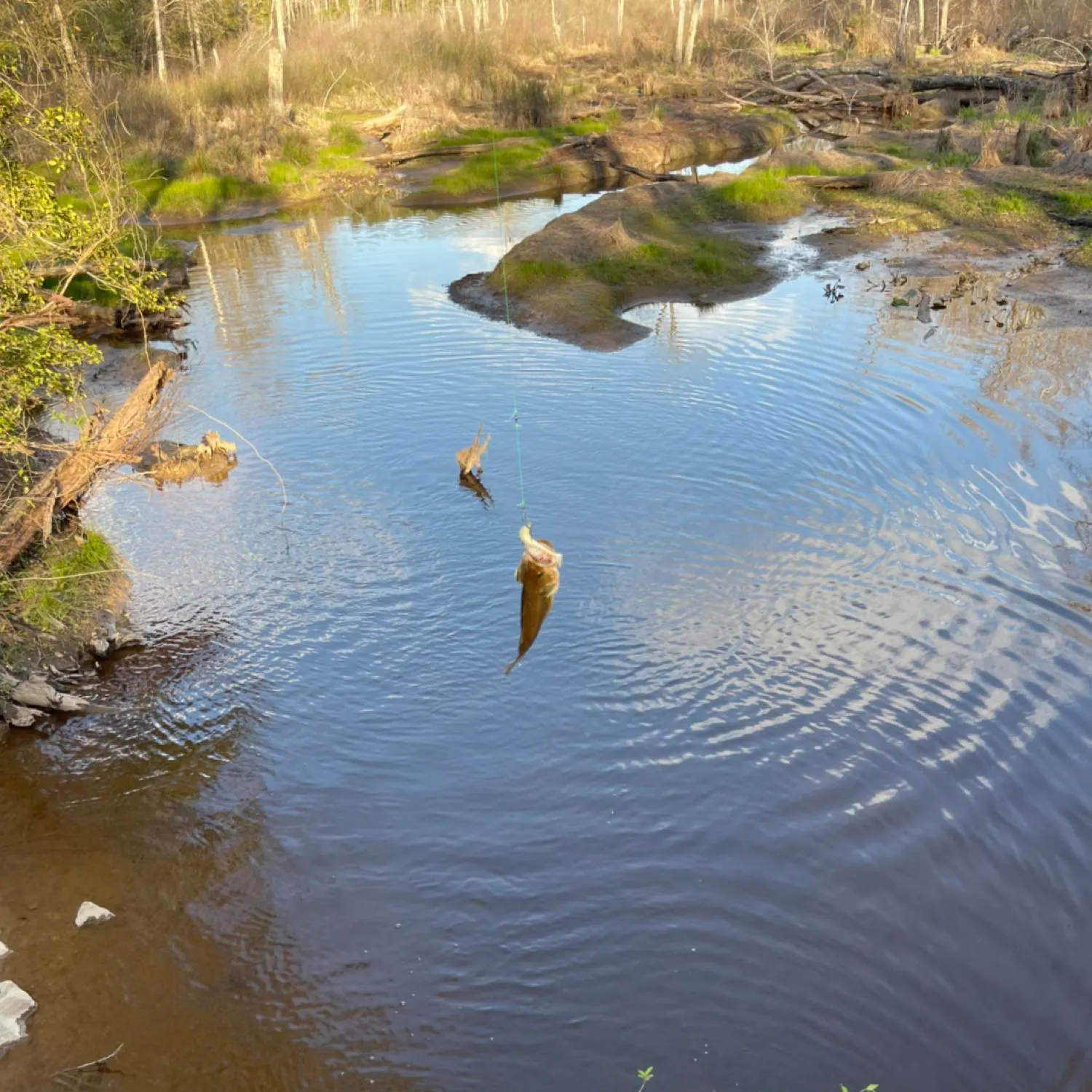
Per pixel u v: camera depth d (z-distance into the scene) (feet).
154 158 115.03
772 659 39.47
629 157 126.82
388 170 125.59
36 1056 26.08
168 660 41.19
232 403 64.08
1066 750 34.68
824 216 100.68
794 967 28.17
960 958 28.22
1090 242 85.92
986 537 46.57
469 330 74.69
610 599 43.21
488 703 38.01
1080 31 173.27
